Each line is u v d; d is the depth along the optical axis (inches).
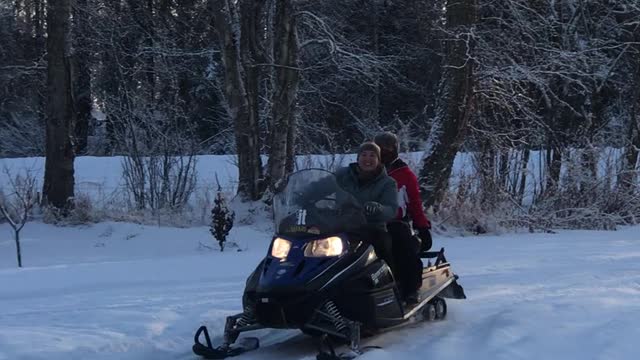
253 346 231.0
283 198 229.0
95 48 910.4
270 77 700.7
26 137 1258.6
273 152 631.2
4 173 781.9
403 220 256.4
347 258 217.5
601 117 838.5
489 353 205.9
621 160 725.3
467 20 622.8
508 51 720.3
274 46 658.8
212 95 1122.7
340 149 804.6
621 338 210.4
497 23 742.5
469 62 621.0
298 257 214.5
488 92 680.4
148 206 670.5
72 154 641.0
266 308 211.2
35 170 792.9
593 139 740.0
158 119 710.5
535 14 762.8
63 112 639.1
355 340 209.2
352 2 1029.8
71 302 303.1
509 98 692.1
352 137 1013.8
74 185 687.1
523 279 339.9
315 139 866.8
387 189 239.1
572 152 714.8
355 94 978.1
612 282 326.6
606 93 853.2
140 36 935.0
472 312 270.7
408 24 1117.7
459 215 618.5
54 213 611.8
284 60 633.6
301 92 808.3
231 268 390.6
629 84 820.0
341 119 998.4
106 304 297.0
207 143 1098.1
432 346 218.4
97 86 978.7
